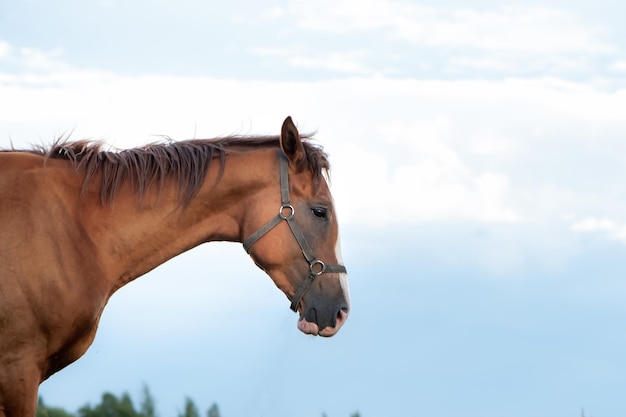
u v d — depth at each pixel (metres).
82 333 7.67
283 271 8.05
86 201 7.79
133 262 7.98
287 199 8.02
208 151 8.12
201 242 8.20
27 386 7.46
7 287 7.29
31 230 7.42
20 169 7.66
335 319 7.95
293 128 7.93
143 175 7.95
